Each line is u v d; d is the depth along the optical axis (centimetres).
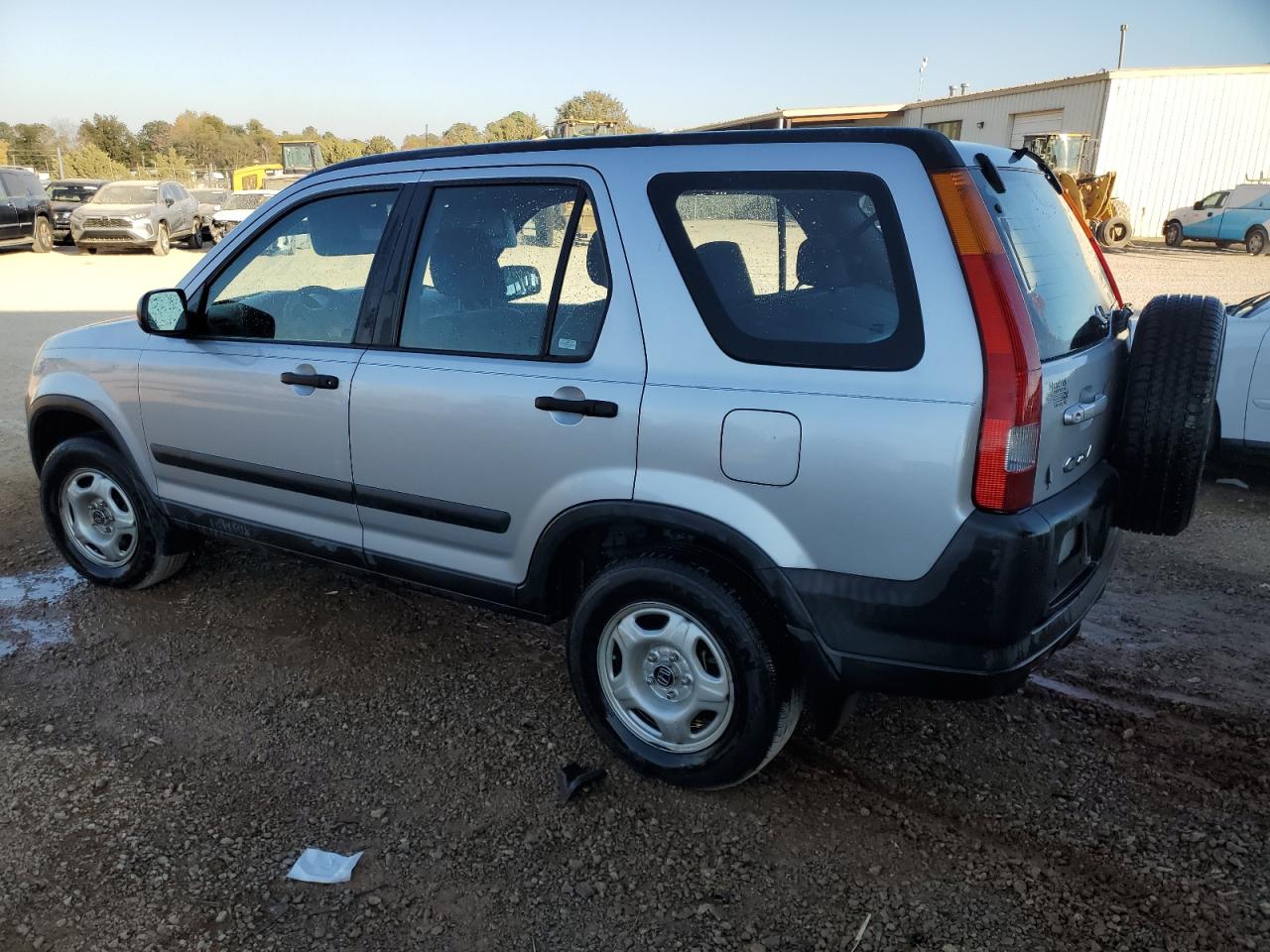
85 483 449
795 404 257
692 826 291
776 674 276
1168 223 2648
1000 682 251
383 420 335
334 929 251
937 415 241
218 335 389
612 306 289
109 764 321
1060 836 286
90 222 2253
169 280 1836
